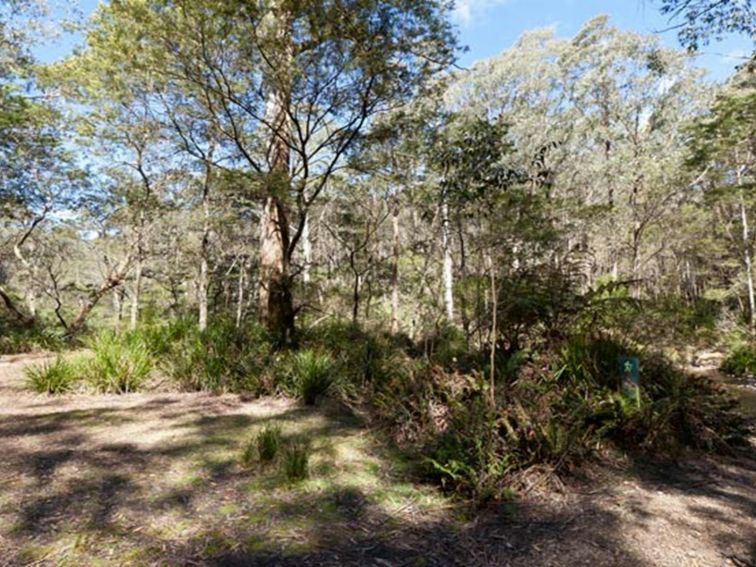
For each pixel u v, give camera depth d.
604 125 23.70
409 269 14.55
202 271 13.70
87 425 4.21
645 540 2.47
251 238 20.44
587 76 23.23
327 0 6.14
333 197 13.36
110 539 2.30
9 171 11.91
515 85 21.75
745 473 3.57
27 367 5.96
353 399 5.30
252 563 2.15
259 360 6.10
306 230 19.41
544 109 22.17
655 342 5.64
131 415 4.59
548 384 4.28
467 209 7.26
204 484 3.01
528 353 4.68
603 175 22.02
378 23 6.49
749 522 2.70
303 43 6.83
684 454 3.86
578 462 3.40
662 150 20.61
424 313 10.31
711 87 20.72
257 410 4.91
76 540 2.28
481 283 5.79
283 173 7.88
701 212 19.83
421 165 9.20
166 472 3.18
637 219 20.39
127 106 10.35
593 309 5.21
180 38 6.47
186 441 3.83
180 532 2.40
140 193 13.09
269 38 6.50
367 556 2.26
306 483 3.08
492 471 2.97
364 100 7.31
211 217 14.22
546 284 5.25
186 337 7.37
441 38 6.82
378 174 8.97
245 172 7.85
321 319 9.70
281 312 8.73
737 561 2.27
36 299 21.16
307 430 4.21
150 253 16.66
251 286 22.27
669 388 4.42
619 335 5.23
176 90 8.62
